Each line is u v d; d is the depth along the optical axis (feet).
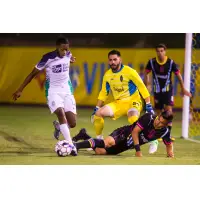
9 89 281.54
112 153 114.83
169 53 263.29
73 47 280.10
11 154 113.50
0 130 160.76
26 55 280.51
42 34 315.17
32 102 279.08
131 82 119.44
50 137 145.89
